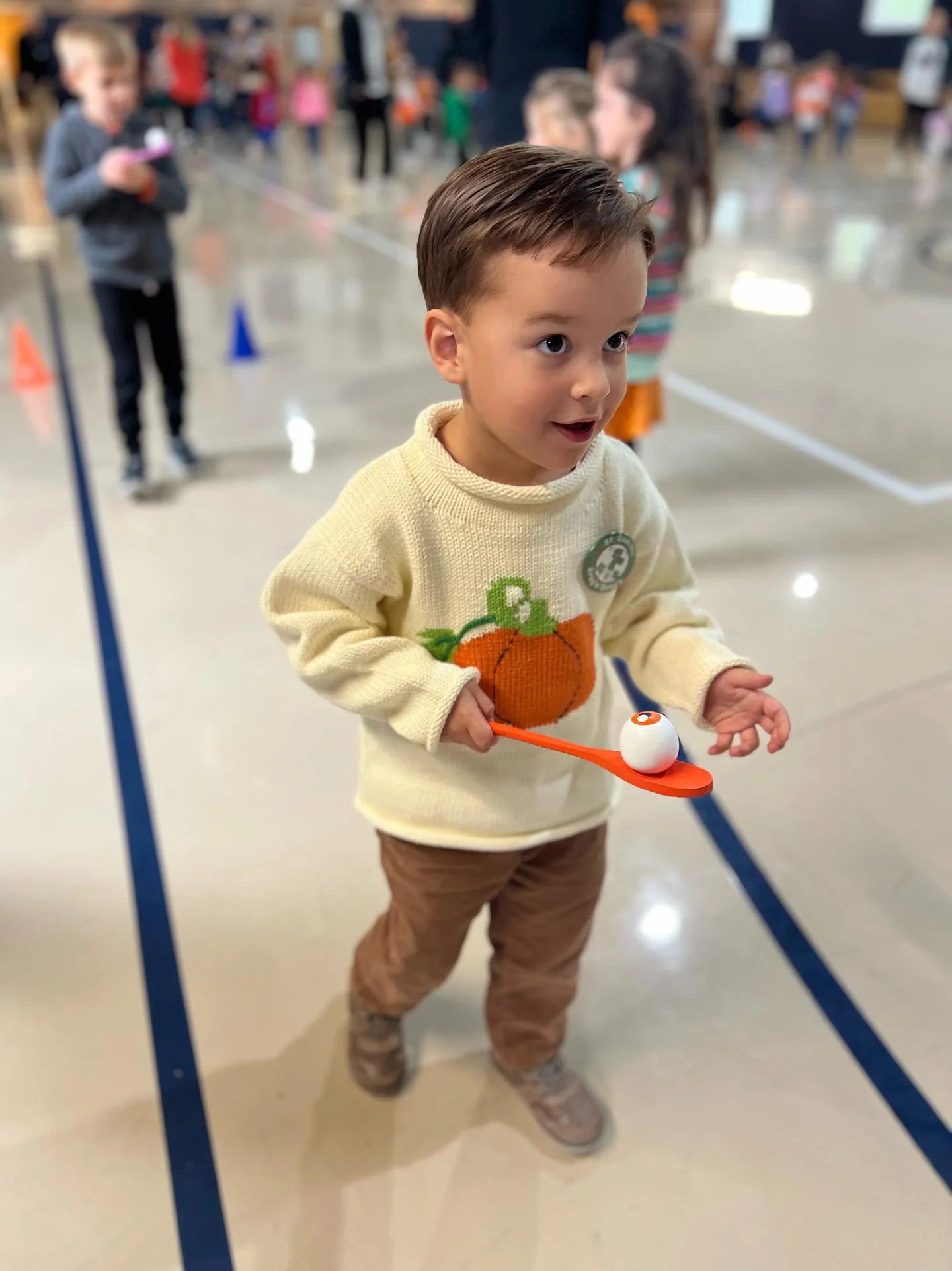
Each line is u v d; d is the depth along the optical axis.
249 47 11.73
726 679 0.97
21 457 3.33
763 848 1.74
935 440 3.34
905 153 10.10
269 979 1.52
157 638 2.34
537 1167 1.26
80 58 2.57
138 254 2.73
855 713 2.04
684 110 2.06
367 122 8.38
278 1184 1.25
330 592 0.93
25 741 2.01
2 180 9.20
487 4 3.69
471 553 0.90
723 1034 1.43
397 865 1.10
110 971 1.53
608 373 0.77
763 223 6.76
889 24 12.52
